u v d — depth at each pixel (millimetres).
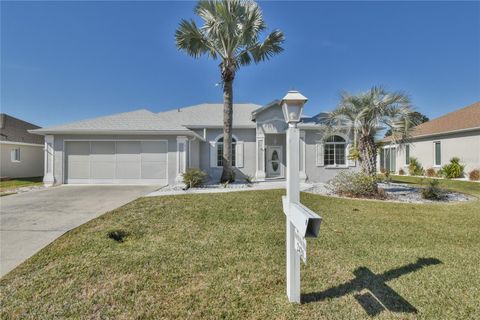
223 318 2721
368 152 10961
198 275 3701
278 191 10273
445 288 3266
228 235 5430
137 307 2936
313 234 2285
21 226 5844
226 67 12781
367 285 3365
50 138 13367
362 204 8570
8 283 3432
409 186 13469
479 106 19438
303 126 15016
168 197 8984
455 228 5977
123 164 13508
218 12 11867
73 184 13359
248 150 17000
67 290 3281
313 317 2693
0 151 18344
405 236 5398
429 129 21047
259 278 3598
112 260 4137
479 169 16500
